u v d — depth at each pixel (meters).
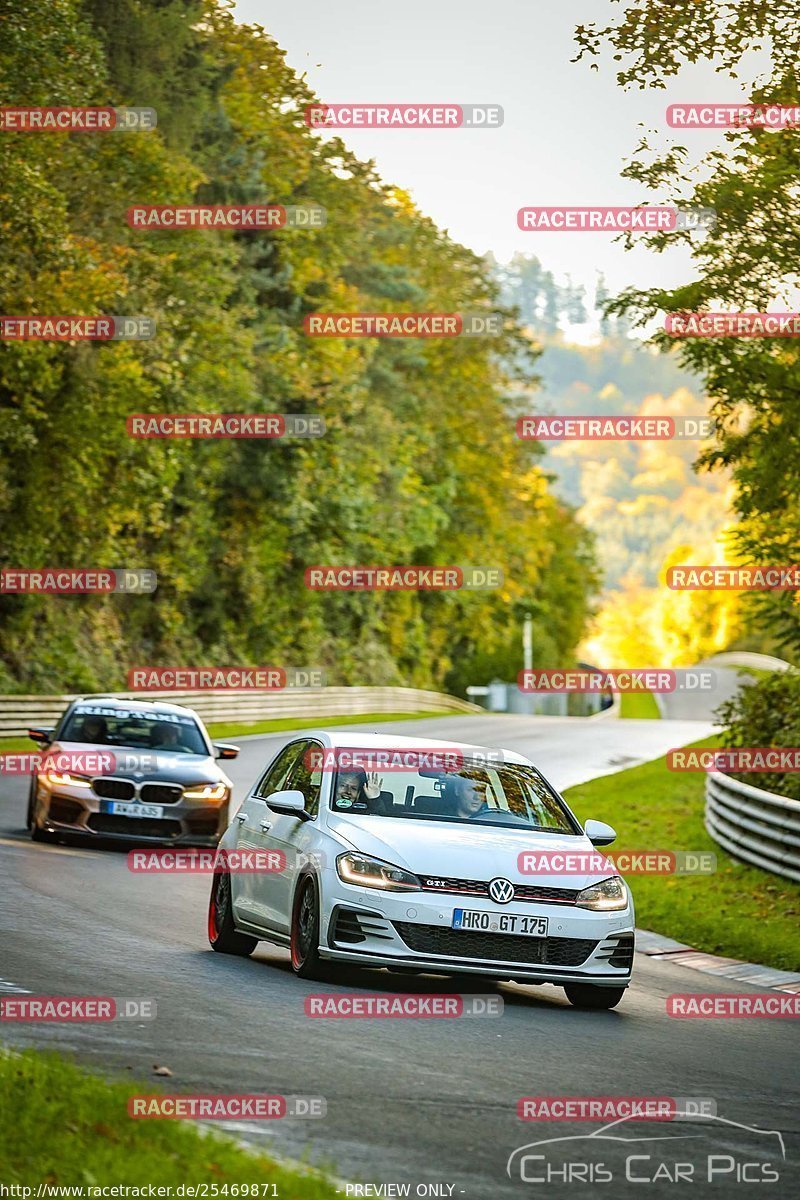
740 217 24.81
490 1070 11.27
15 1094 8.71
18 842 25.20
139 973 14.39
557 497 172.50
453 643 124.88
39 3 42.00
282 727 65.19
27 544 56.19
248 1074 10.34
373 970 16.16
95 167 53.19
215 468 72.06
